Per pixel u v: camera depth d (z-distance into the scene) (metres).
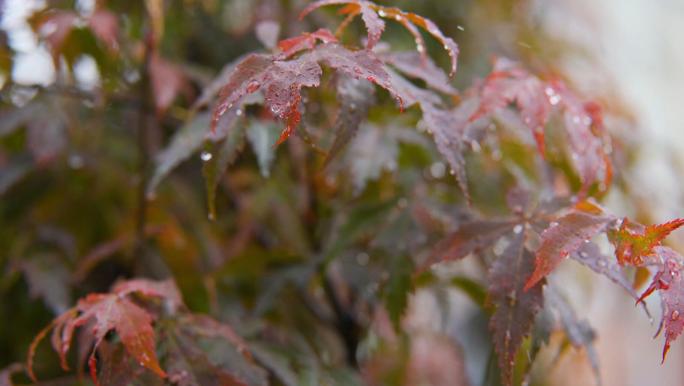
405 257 0.76
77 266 0.82
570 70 1.03
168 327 0.70
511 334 0.66
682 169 1.06
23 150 0.86
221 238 0.88
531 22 1.11
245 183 0.88
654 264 0.64
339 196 0.82
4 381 0.72
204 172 0.69
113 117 0.88
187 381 0.68
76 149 0.86
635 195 0.85
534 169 0.81
